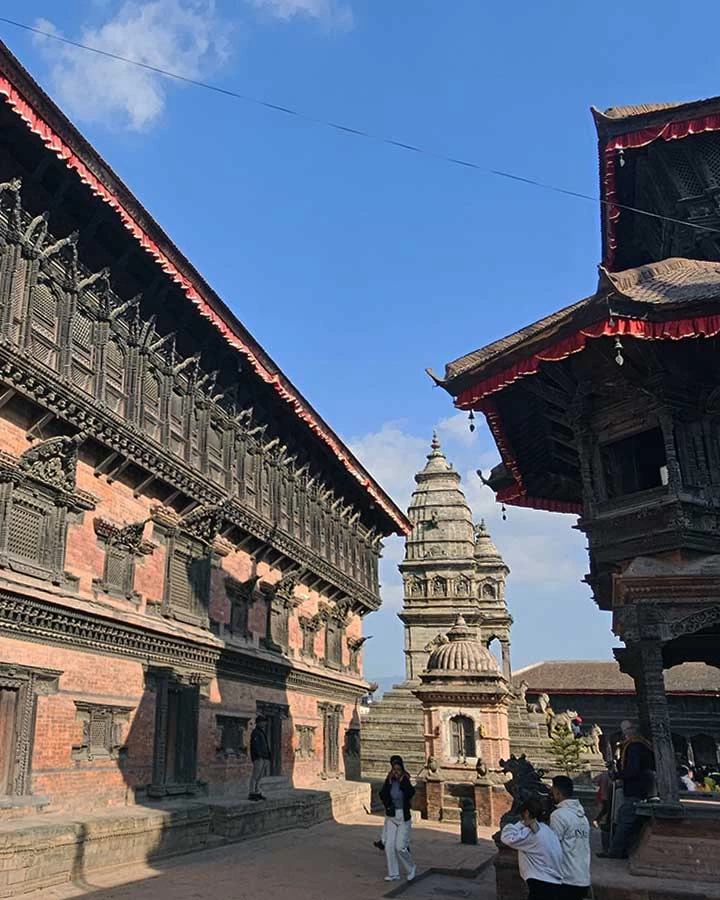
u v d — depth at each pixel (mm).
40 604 16062
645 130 15836
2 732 15453
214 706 23500
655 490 12703
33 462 16516
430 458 65125
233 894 14484
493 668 31781
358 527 38969
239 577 26219
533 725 47469
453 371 15062
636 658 13305
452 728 31062
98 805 17859
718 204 16031
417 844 22391
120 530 19594
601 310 12188
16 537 16172
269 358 25328
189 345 22906
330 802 28359
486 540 68000
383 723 51969
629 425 13516
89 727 17906
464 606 59281
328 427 30797
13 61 14312
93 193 17094
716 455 12859
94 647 18172
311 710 32250
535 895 8977
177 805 19750
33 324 16516
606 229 18219
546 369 14039
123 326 19953
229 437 25250
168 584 21547
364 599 38531
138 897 13969
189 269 20266
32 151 16219
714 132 15617
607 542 13258
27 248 16469
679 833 10938
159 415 21312
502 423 16609
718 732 56906
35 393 16234
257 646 27000
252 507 26500
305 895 14617
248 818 21625
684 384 12883
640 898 10148
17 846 13844
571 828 9195
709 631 13820
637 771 12352
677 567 12102
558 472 19312
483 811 28078
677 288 12898
